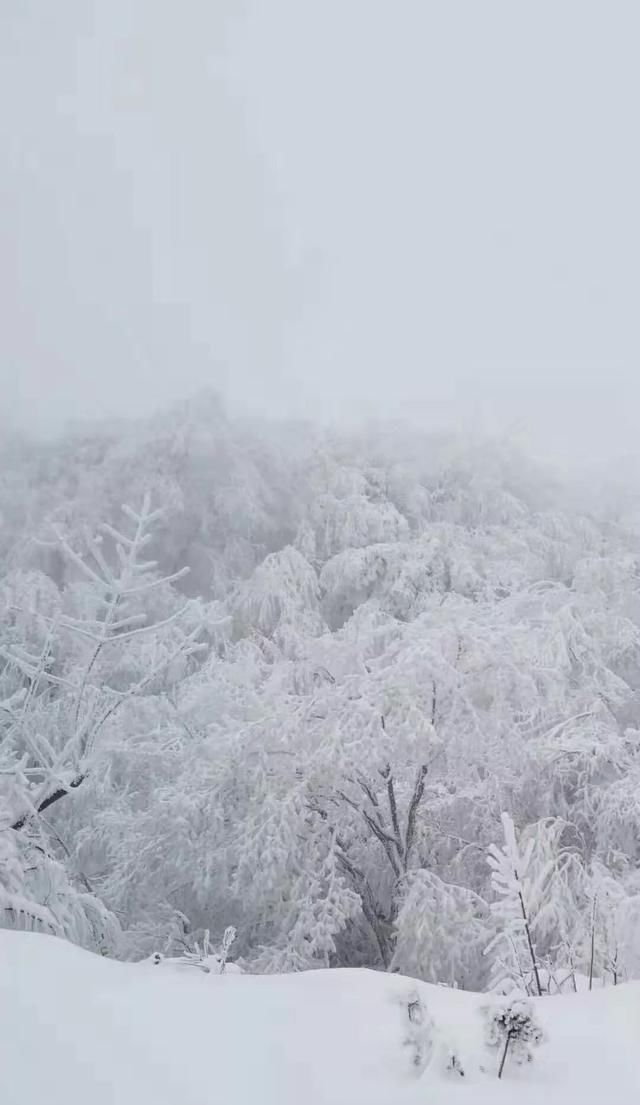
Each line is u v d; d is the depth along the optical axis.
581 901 8.02
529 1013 2.33
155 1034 2.42
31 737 8.53
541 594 13.84
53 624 9.11
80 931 7.31
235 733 9.57
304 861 8.87
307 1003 2.74
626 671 13.37
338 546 22.03
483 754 9.19
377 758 8.45
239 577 22.50
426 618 9.67
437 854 9.55
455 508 24.58
